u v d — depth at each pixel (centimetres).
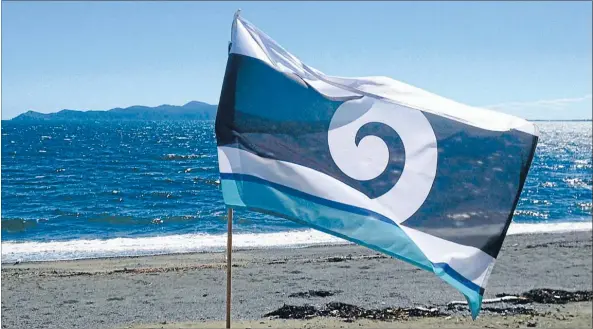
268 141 566
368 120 572
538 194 3981
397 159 566
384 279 1240
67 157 5162
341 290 1136
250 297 1073
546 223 2572
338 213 559
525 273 1334
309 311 965
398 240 555
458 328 854
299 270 1318
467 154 565
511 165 563
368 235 556
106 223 2286
